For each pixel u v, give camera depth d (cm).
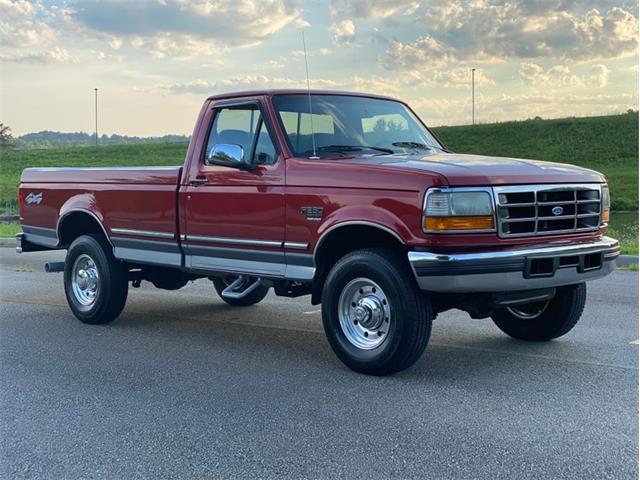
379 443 446
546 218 561
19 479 412
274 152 645
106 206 798
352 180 579
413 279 561
